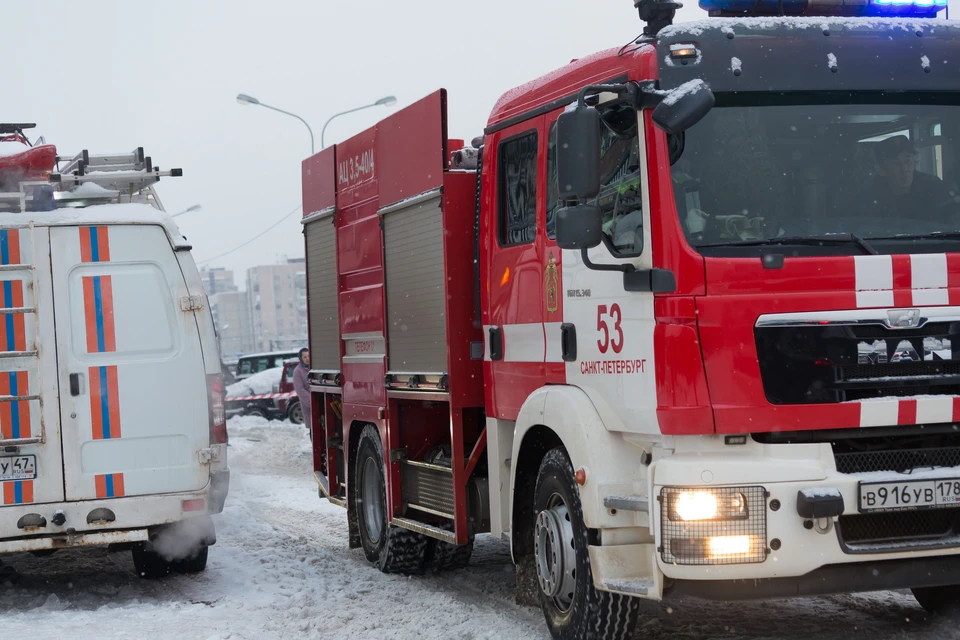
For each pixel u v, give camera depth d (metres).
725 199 5.45
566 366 6.23
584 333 6.02
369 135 9.09
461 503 7.64
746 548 5.15
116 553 10.41
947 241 5.54
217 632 6.85
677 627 6.62
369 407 9.23
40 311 7.99
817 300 5.30
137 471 8.05
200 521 8.37
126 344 8.10
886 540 5.35
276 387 32.09
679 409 5.25
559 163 5.51
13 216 8.02
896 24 5.86
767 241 5.37
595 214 5.44
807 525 5.18
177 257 8.26
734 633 6.43
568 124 5.45
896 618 6.64
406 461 8.62
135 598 8.20
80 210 8.13
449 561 8.87
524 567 7.15
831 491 5.14
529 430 6.66
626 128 5.71
